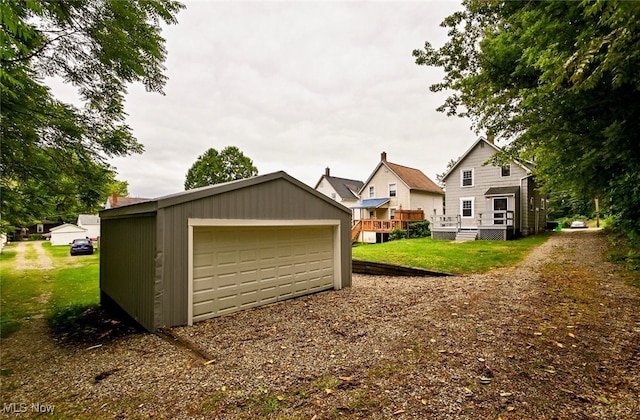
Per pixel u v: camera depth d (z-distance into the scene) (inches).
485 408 98.2
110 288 284.4
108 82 263.0
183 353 156.3
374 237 952.9
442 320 185.9
